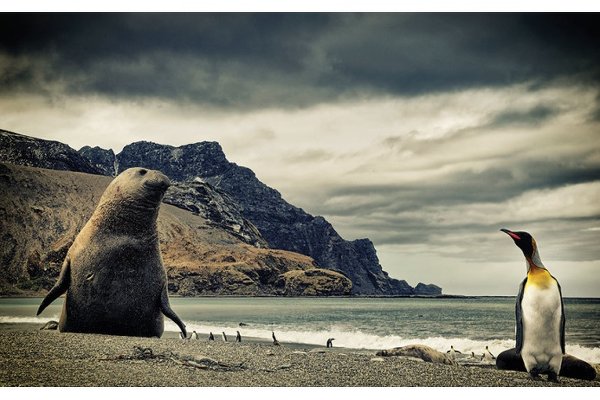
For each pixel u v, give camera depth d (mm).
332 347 22969
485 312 68438
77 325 16688
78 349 13672
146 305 16984
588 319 48094
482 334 33781
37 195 159750
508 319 51594
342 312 66688
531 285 11398
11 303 84312
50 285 135500
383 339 26766
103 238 16719
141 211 16906
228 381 11664
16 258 142000
